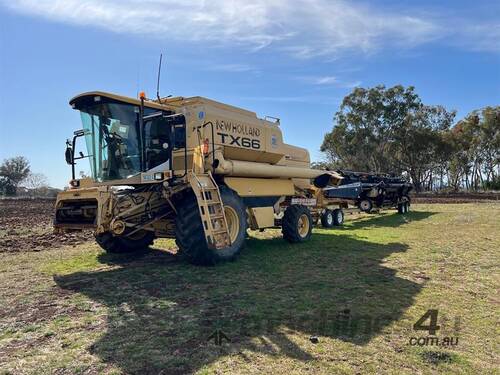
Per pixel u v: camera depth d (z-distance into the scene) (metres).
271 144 9.25
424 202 27.31
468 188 55.47
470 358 3.53
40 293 5.41
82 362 3.38
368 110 45.03
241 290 5.47
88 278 6.19
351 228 12.72
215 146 7.60
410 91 45.09
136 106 6.98
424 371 3.27
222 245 6.74
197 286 5.66
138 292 5.39
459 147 48.66
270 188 9.09
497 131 47.72
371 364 3.36
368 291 5.48
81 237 10.88
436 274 6.47
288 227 9.38
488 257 7.83
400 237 10.52
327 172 12.32
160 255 8.06
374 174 16.80
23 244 9.71
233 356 3.47
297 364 3.33
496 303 5.03
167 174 6.64
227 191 7.35
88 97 6.99
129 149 7.03
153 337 3.88
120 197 6.89
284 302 4.97
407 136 45.47
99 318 4.43
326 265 7.09
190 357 3.45
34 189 53.22
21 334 4.01
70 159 7.76
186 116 7.47
